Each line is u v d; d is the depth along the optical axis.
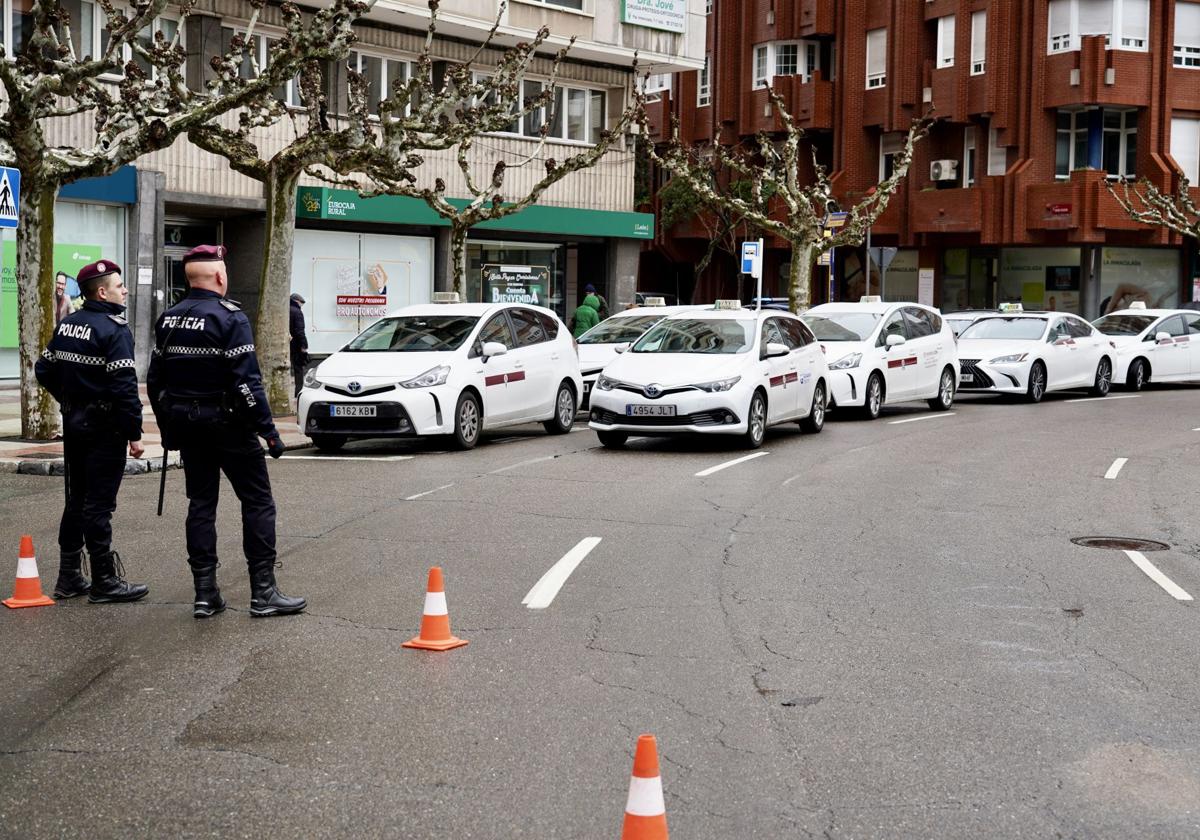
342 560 9.80
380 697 6.35
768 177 35.97
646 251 57.84
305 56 16.95
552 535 10.90
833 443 18.30
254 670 6.82
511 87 25.16
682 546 10.49
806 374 19.16
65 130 25.09
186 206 28.22
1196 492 14.16
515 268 34.75
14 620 7.93
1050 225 44.44
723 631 7.75
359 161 21.69
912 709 6.23
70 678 6.67
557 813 4.88
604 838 4.65
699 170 39.06
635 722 5.99
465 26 31.50
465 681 6.64
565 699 6.34
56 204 25.20
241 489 8.01
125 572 9.34
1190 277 46.56
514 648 7.31
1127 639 7.71
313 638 7.50
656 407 16.95
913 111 47.84
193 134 19.94
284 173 20.45
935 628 7.91
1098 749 5.69
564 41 33.72
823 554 10.27
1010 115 45.53
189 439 7.88
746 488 13.79
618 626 7.84
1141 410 24.41
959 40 46.38
